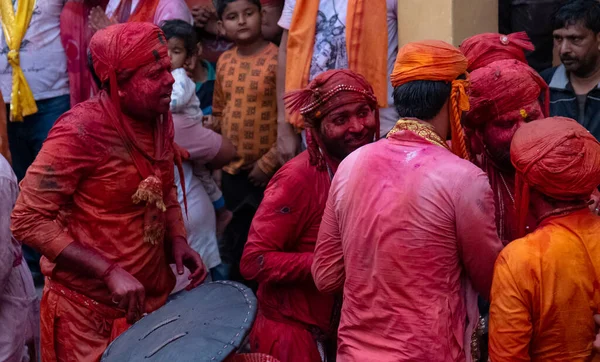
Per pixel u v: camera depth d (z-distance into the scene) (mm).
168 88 3215
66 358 3311
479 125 2986
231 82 5281
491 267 2490
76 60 5723
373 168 2582
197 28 5820
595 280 2365
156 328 2730
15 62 5656
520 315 2373
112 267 3152
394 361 2475
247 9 5191
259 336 3332
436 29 4457
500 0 5180
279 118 5023
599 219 2432
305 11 4801
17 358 3670
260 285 3385
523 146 2449
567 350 2398
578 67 4277
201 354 2430
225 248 5402
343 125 3131
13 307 3621
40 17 5695
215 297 2809
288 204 3205
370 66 4621
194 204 4570
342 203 2646
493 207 2482
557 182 2381
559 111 4445
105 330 3281
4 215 3408
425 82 2576
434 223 2449
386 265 2498
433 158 2508
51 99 5801
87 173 3197
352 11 4613
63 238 3156
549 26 5039
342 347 2656
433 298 2461
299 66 4801
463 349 2514
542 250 2375
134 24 3209
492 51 3061
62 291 3301
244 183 5379
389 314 2498
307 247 3275
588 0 4238
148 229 3303
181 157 3643
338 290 2838
